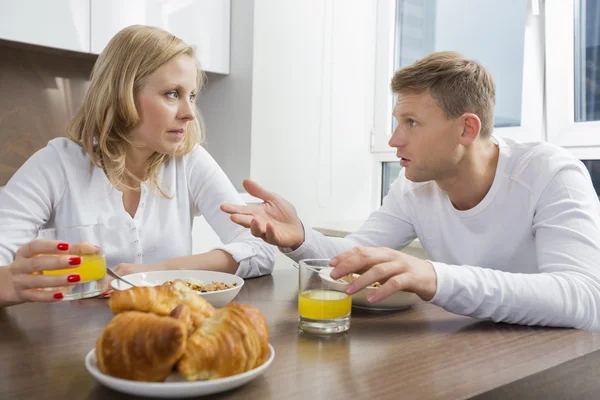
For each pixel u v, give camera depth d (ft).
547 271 3.17
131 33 4.31
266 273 4.11
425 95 3.65
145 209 4.60
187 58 4.39
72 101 7.83
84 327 2.51
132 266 3.57
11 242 3.82
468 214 3.98
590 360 2.23
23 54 7.30
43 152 4.41
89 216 4.35
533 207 3.66
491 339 2.42
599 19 7.01
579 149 7.25
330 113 9.16
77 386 1.77
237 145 8.29
